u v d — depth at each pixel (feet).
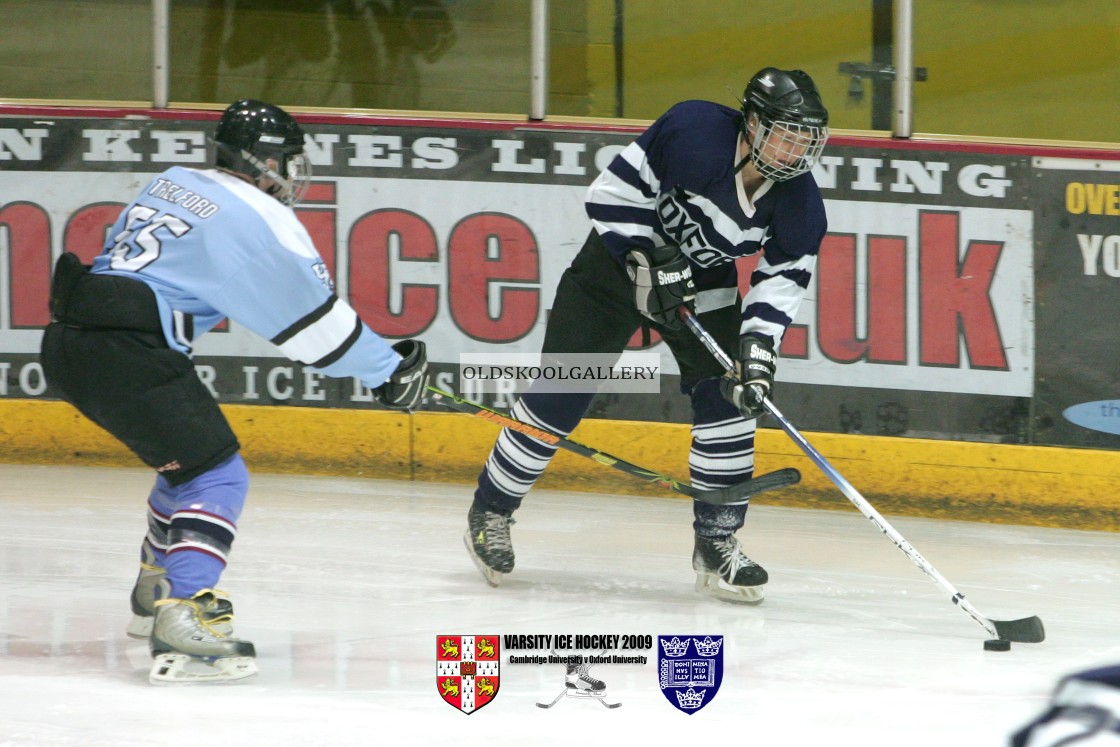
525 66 64.28
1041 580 46.78
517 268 59.00
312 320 31.53
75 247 60.08
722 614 40.60
